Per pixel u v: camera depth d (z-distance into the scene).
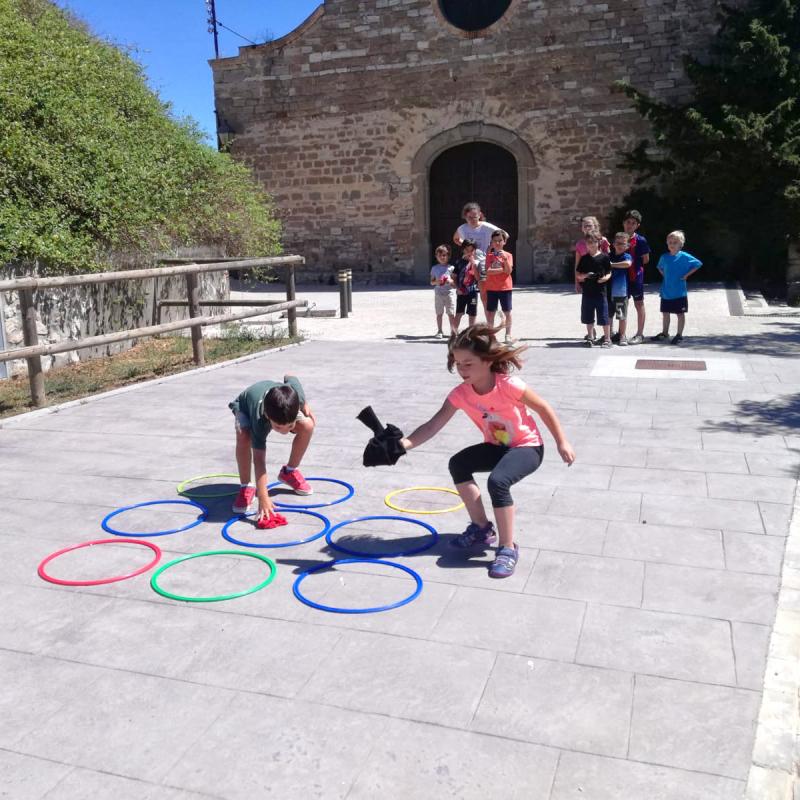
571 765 2.62
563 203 21.14
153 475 5.73
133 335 8.74
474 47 21.20
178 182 13.13
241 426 4.80
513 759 2.65
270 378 9.05
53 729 2.87
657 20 19.84
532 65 20.83
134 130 13.49
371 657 3.28
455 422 6.96
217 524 4.78
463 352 3.82
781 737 2.74
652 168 19.70
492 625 3.51
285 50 22.88
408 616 3.60
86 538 4.61
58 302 10.14
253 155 23.73
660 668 3.16
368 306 17.25
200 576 4.06
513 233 22.02
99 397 8.10
